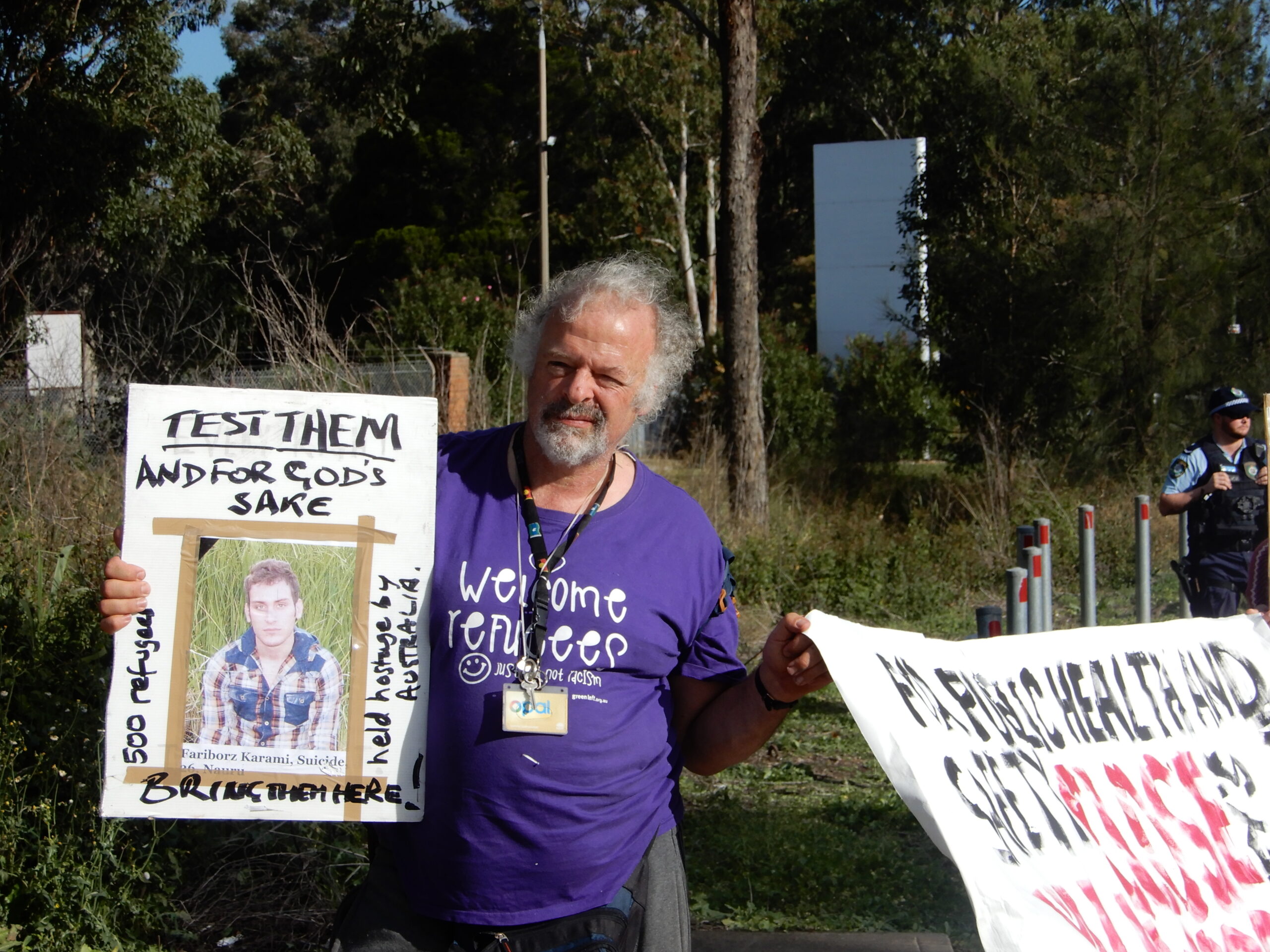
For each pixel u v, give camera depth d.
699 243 35.56
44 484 6.72
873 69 34.25
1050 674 2.61
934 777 2.24
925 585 11.09
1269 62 15.00
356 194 32.88
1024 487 14.44
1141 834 2.47
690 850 5.04
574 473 2.42
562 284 2.50
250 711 2.31
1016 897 2.15
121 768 2.28
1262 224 14.93
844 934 4.21
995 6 31.05
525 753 2.28
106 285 17.41
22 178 18.55
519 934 2.29
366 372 7.90
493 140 33.09
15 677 4.37
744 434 13.20
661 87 29.36
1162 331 14.70
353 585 2.35
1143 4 15.19
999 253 15.53
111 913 3.81
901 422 16.84
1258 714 2.84
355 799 2.32
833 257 28.94
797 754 6.80
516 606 2.33
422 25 15.99
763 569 10.74
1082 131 15.27
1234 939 2.42
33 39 18.64
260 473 2.36
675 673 2.54
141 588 2.30
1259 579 5.05
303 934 4.04
